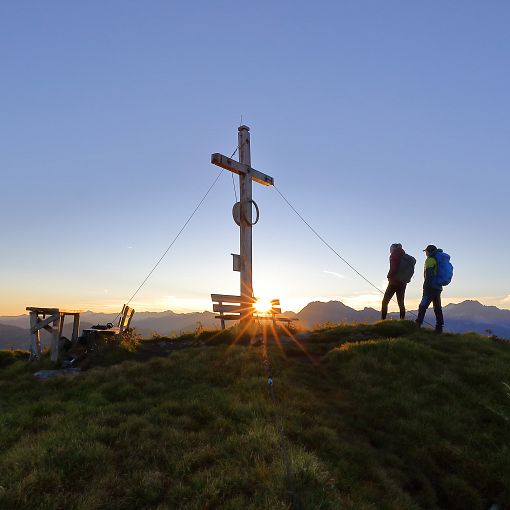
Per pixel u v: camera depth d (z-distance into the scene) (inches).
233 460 235.1
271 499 194.5
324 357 486.9
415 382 418.9
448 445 315.6
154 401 341.7
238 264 635.5
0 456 238.7
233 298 606.9
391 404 368.2
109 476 217.5
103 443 255.0
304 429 295.0
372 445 313.7
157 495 204.8
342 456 266.5
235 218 645.3
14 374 493.7
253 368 417.4
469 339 576.1
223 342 561.6
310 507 194.5
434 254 611.2
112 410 315.9
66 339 568.1
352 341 555.5
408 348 482.3
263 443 252.8
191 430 286.5
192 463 234.8
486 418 365.7
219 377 404.8
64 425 285.9
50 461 226.5
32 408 324.5
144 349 575.2
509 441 331.6
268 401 338.6
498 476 289.4
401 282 639.1
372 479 254.1
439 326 615.8
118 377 404.5
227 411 315.6
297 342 555.2
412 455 302.8
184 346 581.3
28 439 261.9
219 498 201.3
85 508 188.9
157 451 245.1
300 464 224.7
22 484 202.1
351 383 415.2
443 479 284.8
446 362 479.8
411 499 247.0
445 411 364.8
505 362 491.8
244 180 655.1
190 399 341.7
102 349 540.7
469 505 267.4
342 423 325.7
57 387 402.3
